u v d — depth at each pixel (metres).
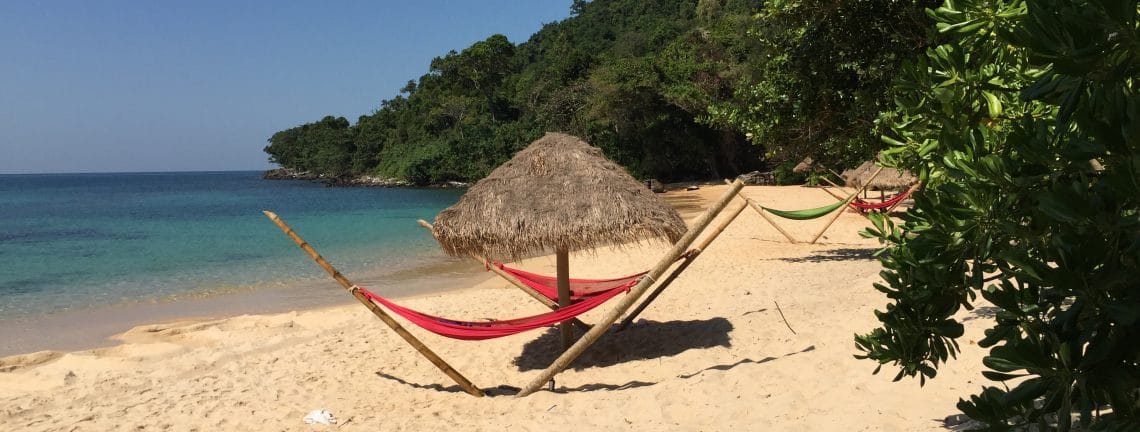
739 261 12.84
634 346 7.55
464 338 6.45
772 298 9.05
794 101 11.66
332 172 89.31
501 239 6.68
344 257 18.55
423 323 6.45
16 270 16.80
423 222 7.16
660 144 46.34
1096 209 1.70
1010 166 2.13
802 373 5.56
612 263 14.48
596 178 6.84
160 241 23.42
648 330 8.09
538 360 7.64
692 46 45.91
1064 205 1.73
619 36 88.25
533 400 6.05
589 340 6.12
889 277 2.88
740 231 17.11
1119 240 1.80
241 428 5.73
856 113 10.62
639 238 6.57
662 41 64.38
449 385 6.94
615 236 6.50
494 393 6.60
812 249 13.80
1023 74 2.60
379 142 85.75
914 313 2.86
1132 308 1.72
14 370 7.95
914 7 9.48
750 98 12.44
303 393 6.73
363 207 42.91
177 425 5.82
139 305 12.47
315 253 6.18
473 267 16.23
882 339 3.01
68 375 7.59
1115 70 1.69
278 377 7.29
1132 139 1.59
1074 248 1.80
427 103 79.25
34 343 9.79
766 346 6.70
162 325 10.43
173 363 8.07
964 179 2.27
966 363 5.13
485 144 64.56
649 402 5.50
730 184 5.95
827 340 6.47
